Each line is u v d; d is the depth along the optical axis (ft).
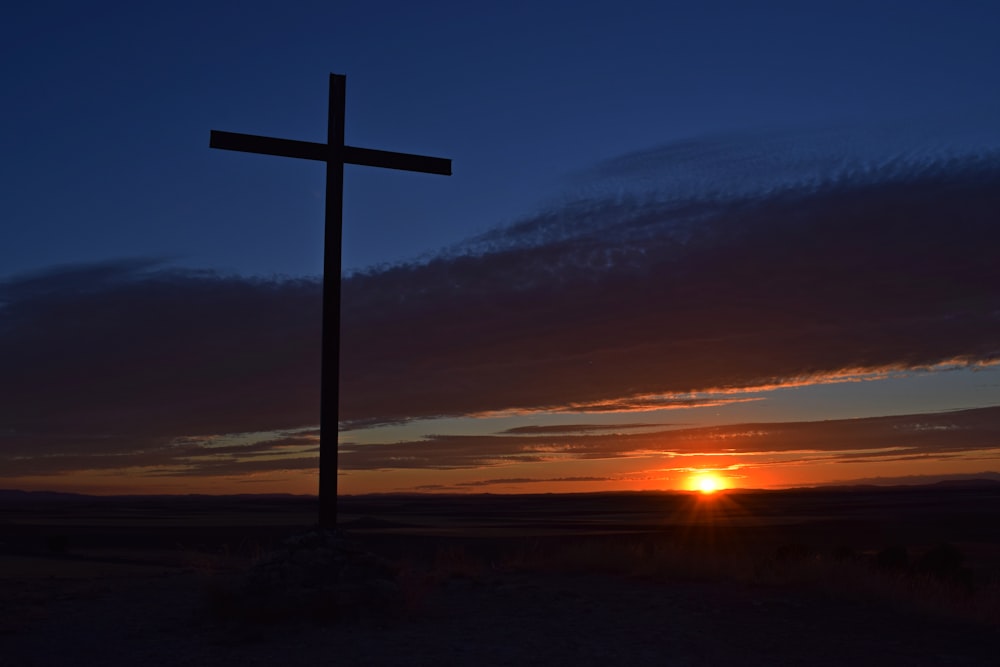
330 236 44.88
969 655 31.04
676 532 190.90
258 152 44.86
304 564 38.86
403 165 47.50
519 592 44.52
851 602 41.19
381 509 543.80
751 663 29.91
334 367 43.70
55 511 501.56
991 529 201.98
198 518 341.00
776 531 196.03
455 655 31.09
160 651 32.40
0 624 37.78
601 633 34.83
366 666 29.53
